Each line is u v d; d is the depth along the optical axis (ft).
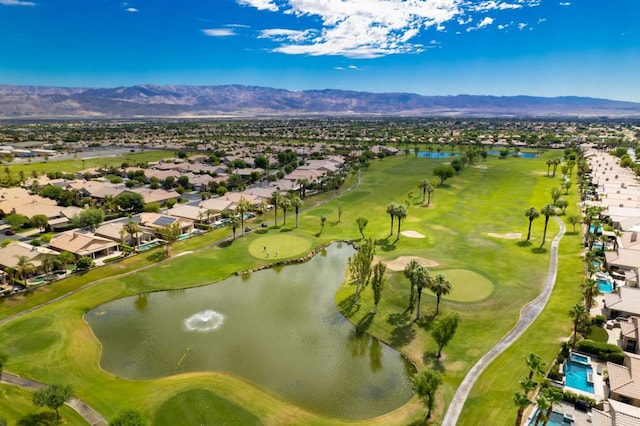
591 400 160.04
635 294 229.66
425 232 391.24
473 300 254.06
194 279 297.33
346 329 234.58
